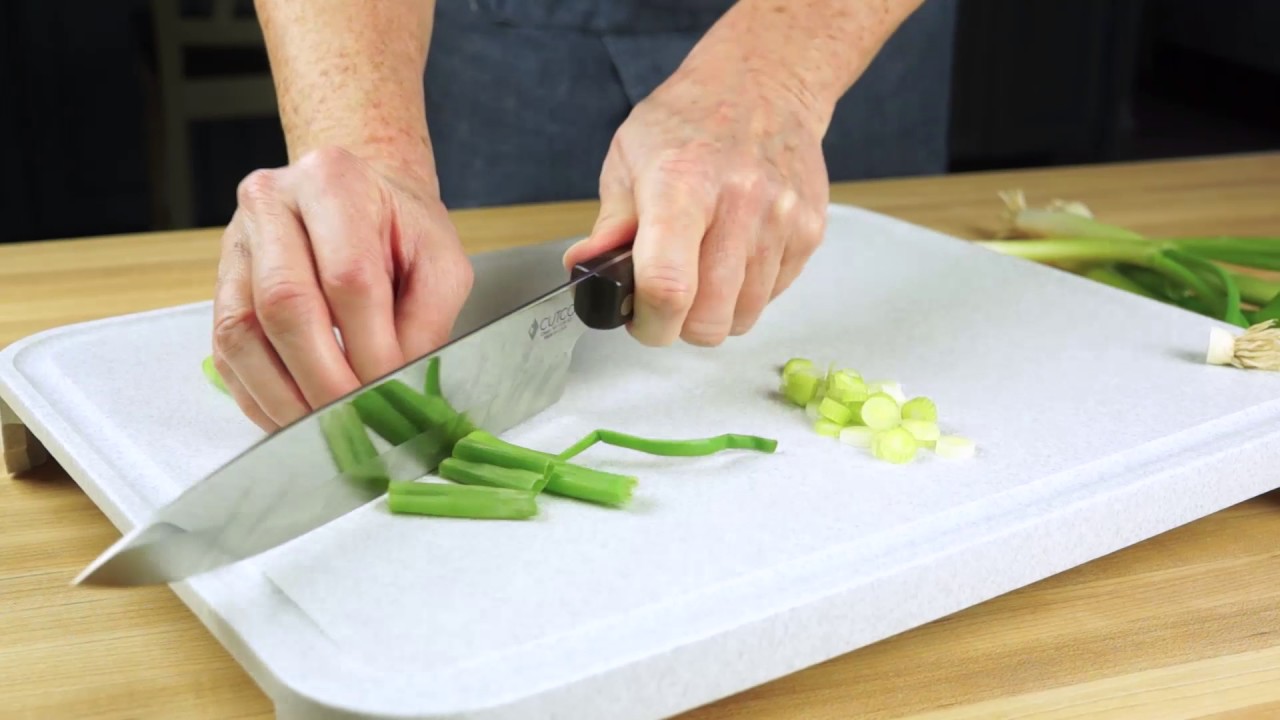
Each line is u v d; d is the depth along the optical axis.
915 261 1.13
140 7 2.87
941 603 0.69
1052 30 3.14
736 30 0.94
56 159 2.96
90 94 2.92
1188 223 1.42
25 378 0.86
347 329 0.74
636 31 1.50
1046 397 0.87
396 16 0.99
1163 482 0.77
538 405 0.85
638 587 0.65
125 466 0.76
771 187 0.83
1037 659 0.71
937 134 1.72
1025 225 1.33
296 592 0.64
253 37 2.46
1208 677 0.70
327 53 0.95
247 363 0.73
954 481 0.75
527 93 1.52
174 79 2.41
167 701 0.66
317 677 0.58
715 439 0.78
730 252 0.82
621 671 0.59
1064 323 1.00
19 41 2.82
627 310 0.79
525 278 1.02
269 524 0.66
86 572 0.57
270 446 0.65
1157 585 0.78
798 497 0.73
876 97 1.65
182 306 0.99
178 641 0.71
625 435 0.79
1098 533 0.75
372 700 0.56
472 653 0.60
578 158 1.56
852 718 0.66
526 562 0.67
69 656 0.69
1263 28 3.46
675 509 0.72
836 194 1.52
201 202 3.02
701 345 0.85
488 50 1.50
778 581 0.66
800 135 0.89
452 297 0.81
